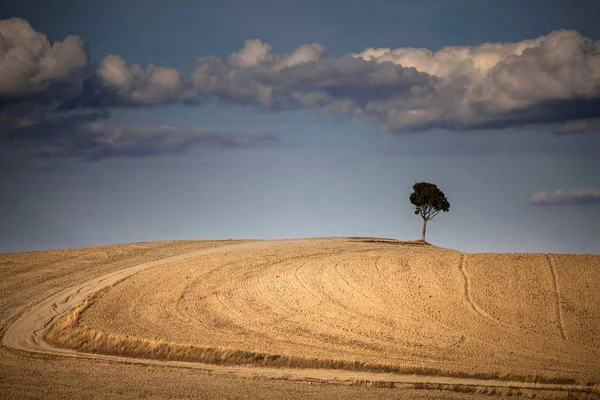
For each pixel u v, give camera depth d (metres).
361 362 100.38
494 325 120.88
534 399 83.94
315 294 144.12
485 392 86.88
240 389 87.56
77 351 113.69
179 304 140.12
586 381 91.25
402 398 83.06
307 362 102.00
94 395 82.75
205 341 113.69
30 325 130.25
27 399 80.00
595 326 118.19
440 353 106.81
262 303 139.50
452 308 130.62
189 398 82.00
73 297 149.50
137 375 95.94
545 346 109.50
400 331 119.44
